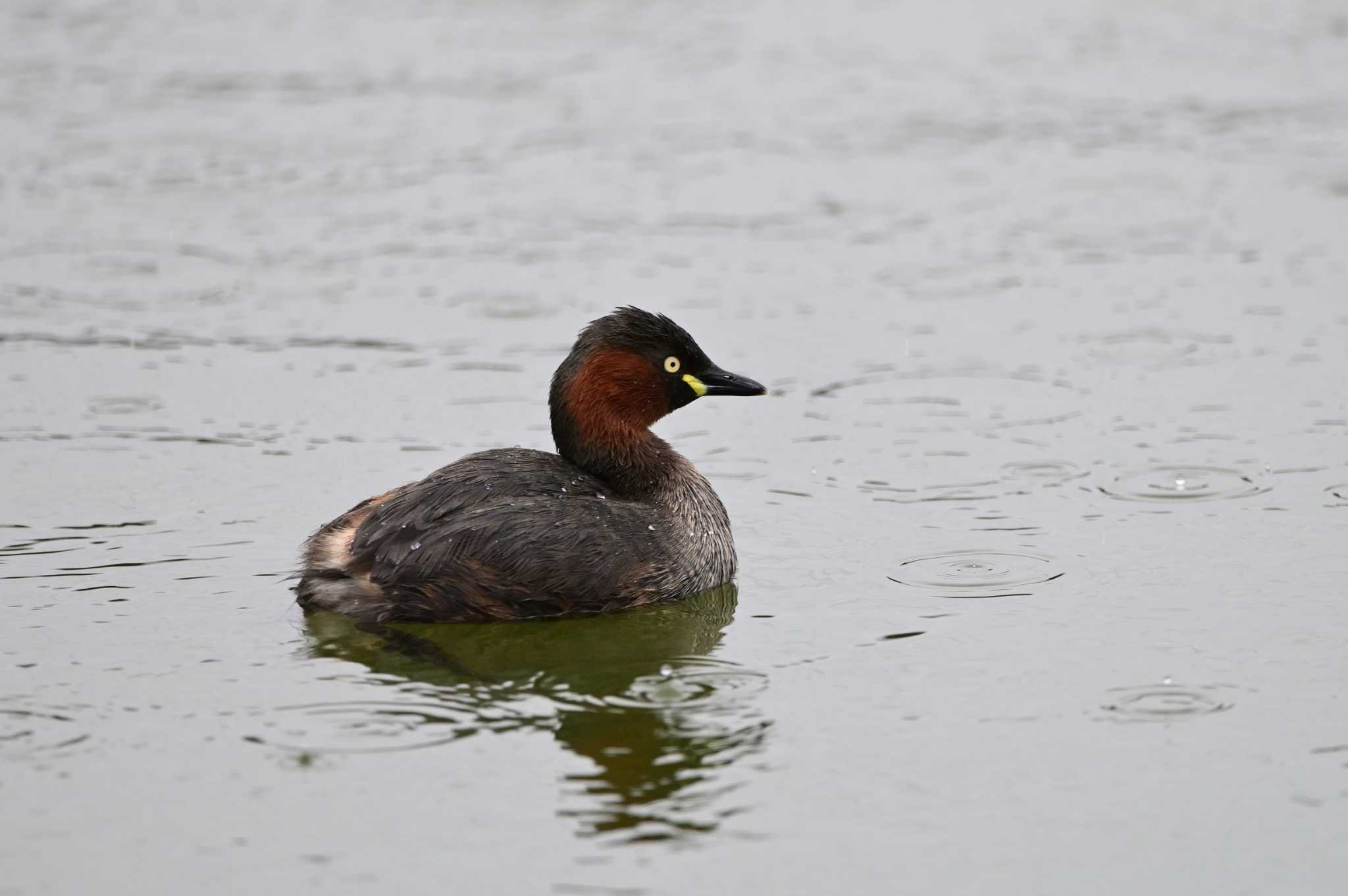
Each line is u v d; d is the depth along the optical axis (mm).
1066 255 20141
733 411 16359
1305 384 16281
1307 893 8648
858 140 24094
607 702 10680
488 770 9820
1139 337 17672
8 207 21781
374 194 22344
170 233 21047
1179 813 9336
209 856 8961
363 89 26156
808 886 8711
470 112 25172
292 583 12523
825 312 18703
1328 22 28672
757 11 30172
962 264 19953
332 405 16312
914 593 12312
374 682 10961
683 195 22281
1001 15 29688
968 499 14070
